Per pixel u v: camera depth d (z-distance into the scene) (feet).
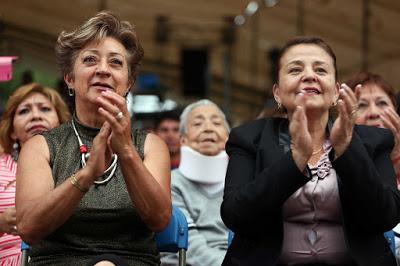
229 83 64.18
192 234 21.88
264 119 18.03
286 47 17.47
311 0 57.31
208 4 59.47
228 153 17.74
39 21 59.21
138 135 17.43
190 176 23.07
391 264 16.63
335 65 17.33
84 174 15.53
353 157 15.94
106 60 17.03
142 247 16.67
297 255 16.62
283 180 15.71
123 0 58.75
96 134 17.17
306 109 16.76
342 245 16.60
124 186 16.67
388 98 21.77
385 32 59.31
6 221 19.75
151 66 66.28
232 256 16.85
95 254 16.39
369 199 16.05
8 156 22.24
